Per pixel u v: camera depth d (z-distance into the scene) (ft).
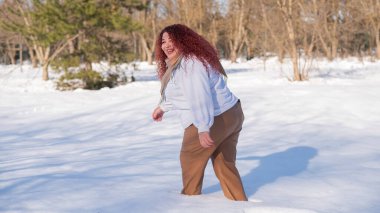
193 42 12.44
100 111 44.32
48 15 72.59
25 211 12.01
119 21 74.90
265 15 90.27
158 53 13.39
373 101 41.16
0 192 14.37
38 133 34.04
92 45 76.18
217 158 13.42
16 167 19.84
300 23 87.97
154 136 31.01
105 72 86.63
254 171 18.58
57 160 21.84
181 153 13.39
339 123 33.81
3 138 31.86
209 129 12.35
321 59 140.26
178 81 12.48
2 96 61.93
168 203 12.65
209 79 12.48
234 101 13.07
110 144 27.86
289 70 103.55
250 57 188.75
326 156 22.22
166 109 13.64
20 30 75.36
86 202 12.78
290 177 17.35
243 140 27.89
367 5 147.02
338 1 148.97
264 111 38.83
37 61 174.91
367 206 13.46
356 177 17.33
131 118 39.11
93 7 72.64
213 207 12.33
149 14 170.81
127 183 15.34
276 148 24.62
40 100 57.00
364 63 126.62
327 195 14.69
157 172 17.84
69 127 36.70
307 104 40.93
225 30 183.93
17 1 87.92
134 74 111.14
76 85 76.07
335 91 48.88
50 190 14.28
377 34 150.00
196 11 164.45
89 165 19.71
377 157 21.90
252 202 13.10
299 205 13.35
